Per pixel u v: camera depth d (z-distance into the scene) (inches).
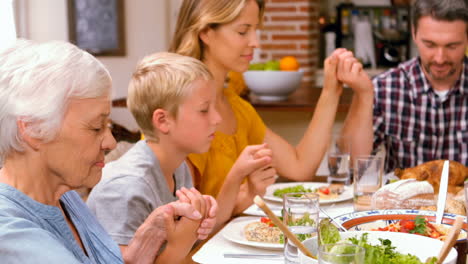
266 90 116.8
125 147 88.9
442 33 89.5
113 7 246.1
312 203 43.3
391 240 43.3
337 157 73.9
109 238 45.2
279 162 83.0
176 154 57.5
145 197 52.2
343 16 236.7
